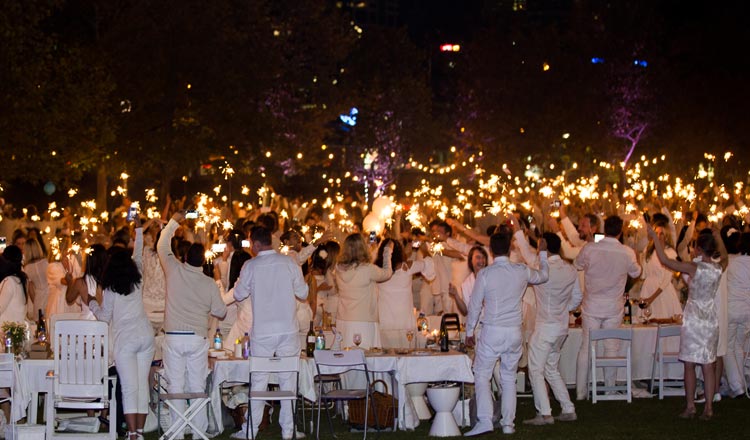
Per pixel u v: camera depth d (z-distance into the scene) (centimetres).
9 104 2291
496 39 5606
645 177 4238
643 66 5056
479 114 5519
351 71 6938
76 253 1434
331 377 1032
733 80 4153
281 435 1021
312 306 1227
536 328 1062
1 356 951
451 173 5500
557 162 5428
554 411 1142
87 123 2641
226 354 1063
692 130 4225
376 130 6594
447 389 1003
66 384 941
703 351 1067
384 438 995
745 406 1148
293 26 5241
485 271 994
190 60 3238
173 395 970
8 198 3653
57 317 1106
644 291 1363
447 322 1251
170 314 992
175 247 1352
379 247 1155
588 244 1191
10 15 2308
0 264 1101
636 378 1239
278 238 1403
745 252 1194
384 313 1162
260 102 3812
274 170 4169
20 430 931
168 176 3362
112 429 952
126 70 3073
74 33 3191
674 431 1005
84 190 3900
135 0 3180
